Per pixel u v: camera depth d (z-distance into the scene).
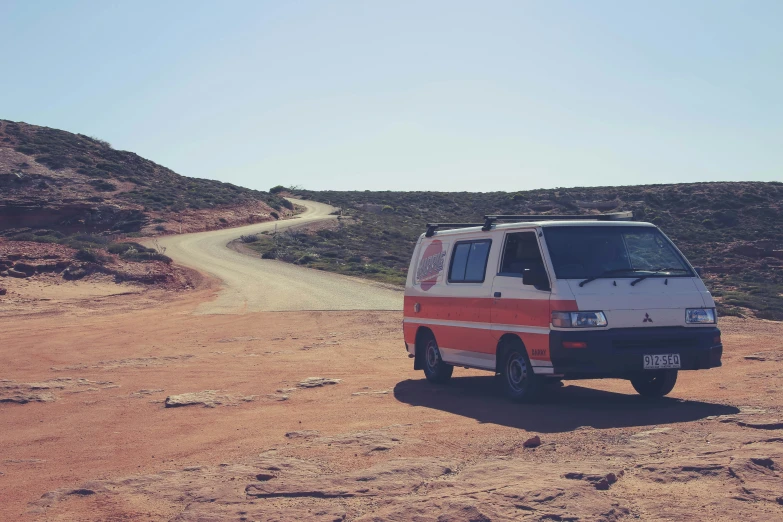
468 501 5.00
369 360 15.40
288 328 22.97
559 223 9.40
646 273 9.12
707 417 7.88
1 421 9.66
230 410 9.86
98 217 77.81
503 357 9.73
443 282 11.20
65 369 14.77
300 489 5.61
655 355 8.63
